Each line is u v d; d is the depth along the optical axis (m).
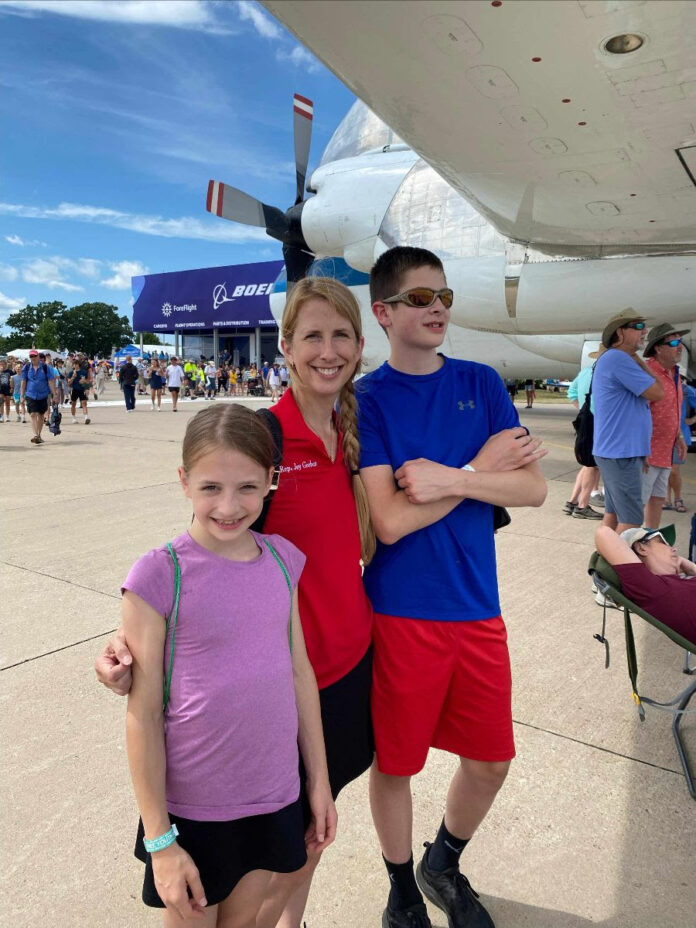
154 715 1.09
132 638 1.08
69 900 1.64
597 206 5.37
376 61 3.28
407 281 1.49
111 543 4.69
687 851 1.81
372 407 1.52
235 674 1.11
